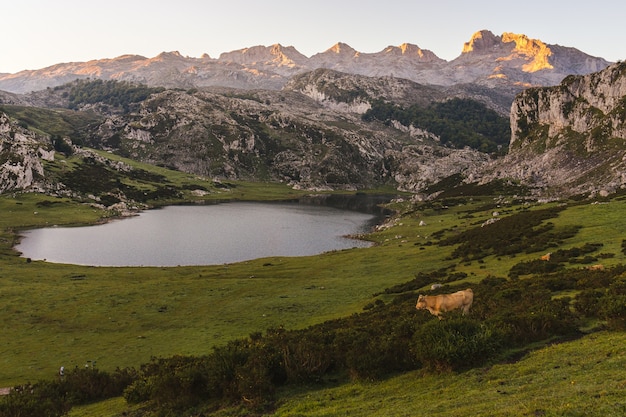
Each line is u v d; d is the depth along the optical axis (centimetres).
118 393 3412
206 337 5003
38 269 9256
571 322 2686
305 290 6838
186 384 2612
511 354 2402
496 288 4322
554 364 2081
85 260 11500
